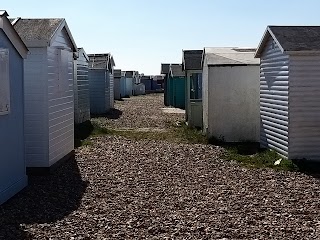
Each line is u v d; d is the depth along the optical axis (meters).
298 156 13.66
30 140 12.34
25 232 7.77
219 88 17.73
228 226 8.07
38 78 12.27
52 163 12.70
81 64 22.72
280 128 14.27
